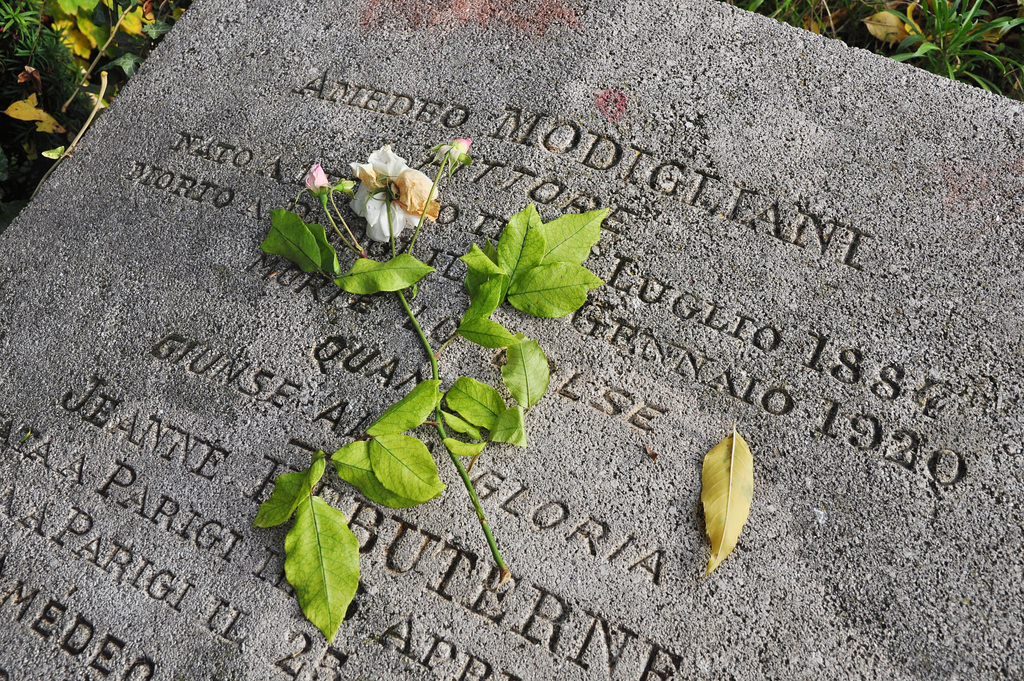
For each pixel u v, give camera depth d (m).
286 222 1.46
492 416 1.27
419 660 1.19
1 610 1.32
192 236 1.59
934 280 1.33
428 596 1.22
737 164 1.47
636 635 1.16
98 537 1.35
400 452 1.23
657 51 1.60
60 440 1.45
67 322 1.55
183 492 1.36
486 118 1.61
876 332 1.30
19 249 1.65
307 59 1.75
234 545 1.30
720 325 1.35
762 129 1.49
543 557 1.23
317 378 1.41
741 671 1.13
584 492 1.26
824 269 1.36
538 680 1.16
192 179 1.66
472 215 1.52
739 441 1.24
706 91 1.55
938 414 1.24
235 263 1.55
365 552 1.26
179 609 1.27
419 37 1.71
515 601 1.20
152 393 1.46
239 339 1.47
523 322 1.40
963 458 1.20
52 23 2.14
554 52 1.63
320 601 1.19
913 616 1.12
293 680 1.20
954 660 1.09
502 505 1.27
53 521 1.38
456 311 1.42
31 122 2.09
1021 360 1.25
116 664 1.25
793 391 1.29
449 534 1.26
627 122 1.55
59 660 1.27
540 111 1.59
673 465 1.26
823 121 1.48
